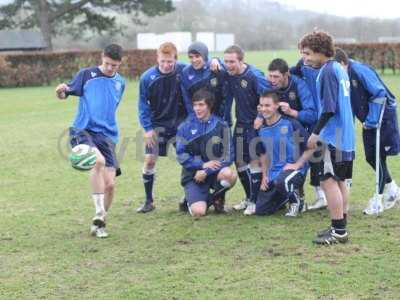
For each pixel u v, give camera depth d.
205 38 104.06
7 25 64.19
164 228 8.84
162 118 9.79
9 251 7.91
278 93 9.20
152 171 9.77
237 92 9.41
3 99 32.78
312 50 7.53
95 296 6.35
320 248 7.63
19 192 11.43
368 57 40.81
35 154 15.52
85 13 62.03
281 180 9.09
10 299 6.34
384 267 6.90
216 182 9.48
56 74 43.81
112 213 9.80
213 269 7.00
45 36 62.19
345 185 7.86
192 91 9.55
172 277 6.80
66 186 11.85
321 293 6.23
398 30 97.00
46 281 6.81
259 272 6.86
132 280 6.76
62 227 9.00
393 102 9.11
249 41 104.94
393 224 8.62
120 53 8.62
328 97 7.37
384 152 9.23
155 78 9.54
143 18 70.38
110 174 8.72
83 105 8.70
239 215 9.48
